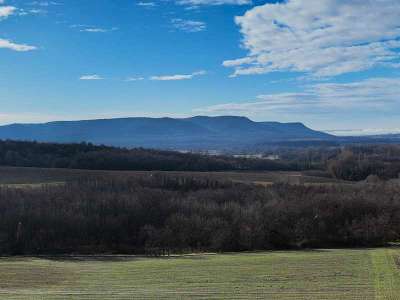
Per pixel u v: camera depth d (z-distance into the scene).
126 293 24.95
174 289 27.06
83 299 22.83
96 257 55.28
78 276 35.91
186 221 65.50
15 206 64.50
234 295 23.94
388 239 66.25
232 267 39.19
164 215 67.94
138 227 66.69
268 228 65.44
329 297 22.72
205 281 30.84
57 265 45.09
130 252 61.12
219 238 63.22
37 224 63.50
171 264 43.50
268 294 24.11
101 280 33.31
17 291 26.69
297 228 65.88
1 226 61.81
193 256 53.78
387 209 67.81
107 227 65.44
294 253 54.19
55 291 26.47
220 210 67.31
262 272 34.84
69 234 64.12
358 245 65.12
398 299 22.36
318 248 62.84
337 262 39.97
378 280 28.86
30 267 42.69
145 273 36.81
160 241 64.19
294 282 29.03
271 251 59.50
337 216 67.44
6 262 49.00
